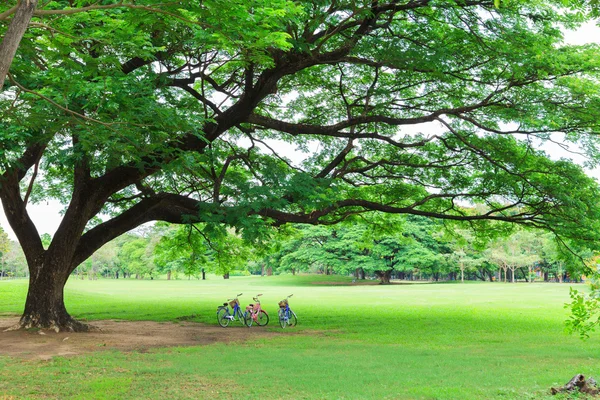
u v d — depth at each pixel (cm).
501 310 2558
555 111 1625
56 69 919
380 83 1991
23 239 1683
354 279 7500
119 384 873
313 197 1552
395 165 2147
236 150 2273
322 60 1511
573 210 1791
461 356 1180
